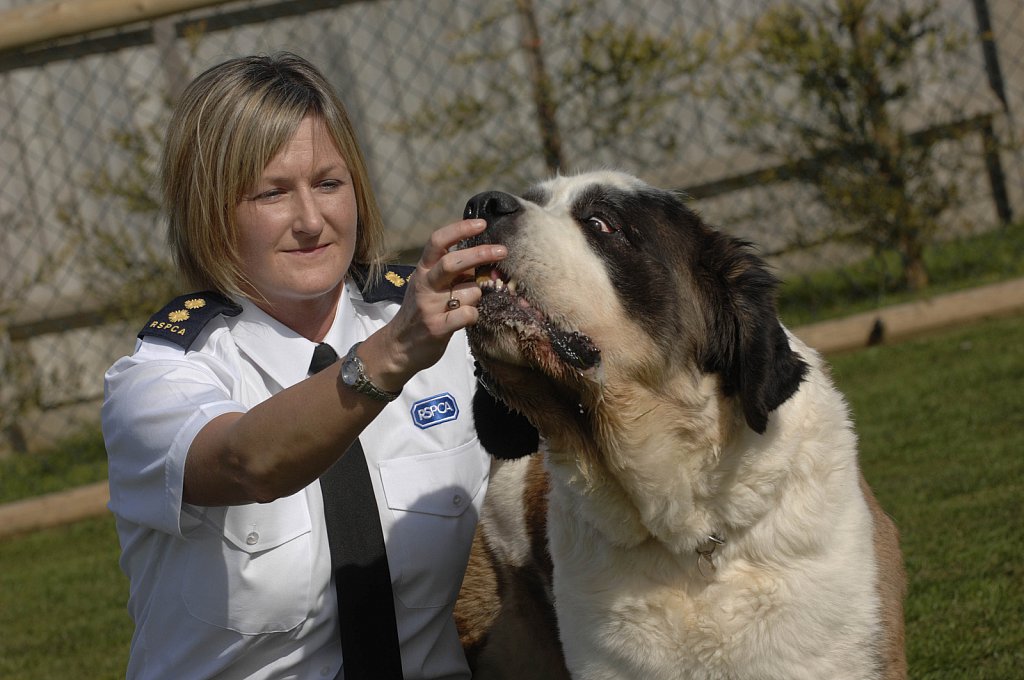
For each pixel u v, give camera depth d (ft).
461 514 10.61
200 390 8.90
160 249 28.07
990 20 31.48
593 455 10.03
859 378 23.35
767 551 9.70
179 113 9.93
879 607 9.74
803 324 26.63
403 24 30.12
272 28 29.17
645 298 9.89
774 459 9.73
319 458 7.88
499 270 9.46
